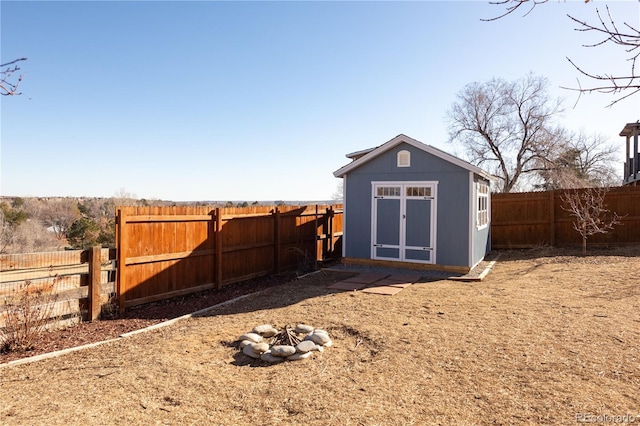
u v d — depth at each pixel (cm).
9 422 357
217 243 986
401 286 905
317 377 445
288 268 1235
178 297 901
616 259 1134
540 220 1501
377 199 1162
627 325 579
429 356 492
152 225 845
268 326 613
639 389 394
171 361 500
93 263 731
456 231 1065
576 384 407
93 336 652
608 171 2900
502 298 769
